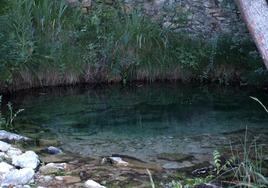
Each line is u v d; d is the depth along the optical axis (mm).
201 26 7766
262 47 4820
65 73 7121
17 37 6711
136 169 3846
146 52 7410
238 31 7664
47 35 7098
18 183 3318
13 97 6547
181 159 4156
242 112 5996
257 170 3668
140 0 7793
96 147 4500
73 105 6266
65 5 7285
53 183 3396
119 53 7367
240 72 7453
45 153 4195
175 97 6797
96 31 7375
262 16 4887
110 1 7758
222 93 7055
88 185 3361
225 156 4211
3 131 4660
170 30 7602
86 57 7246
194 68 7430
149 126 5344
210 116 5797
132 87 7301
